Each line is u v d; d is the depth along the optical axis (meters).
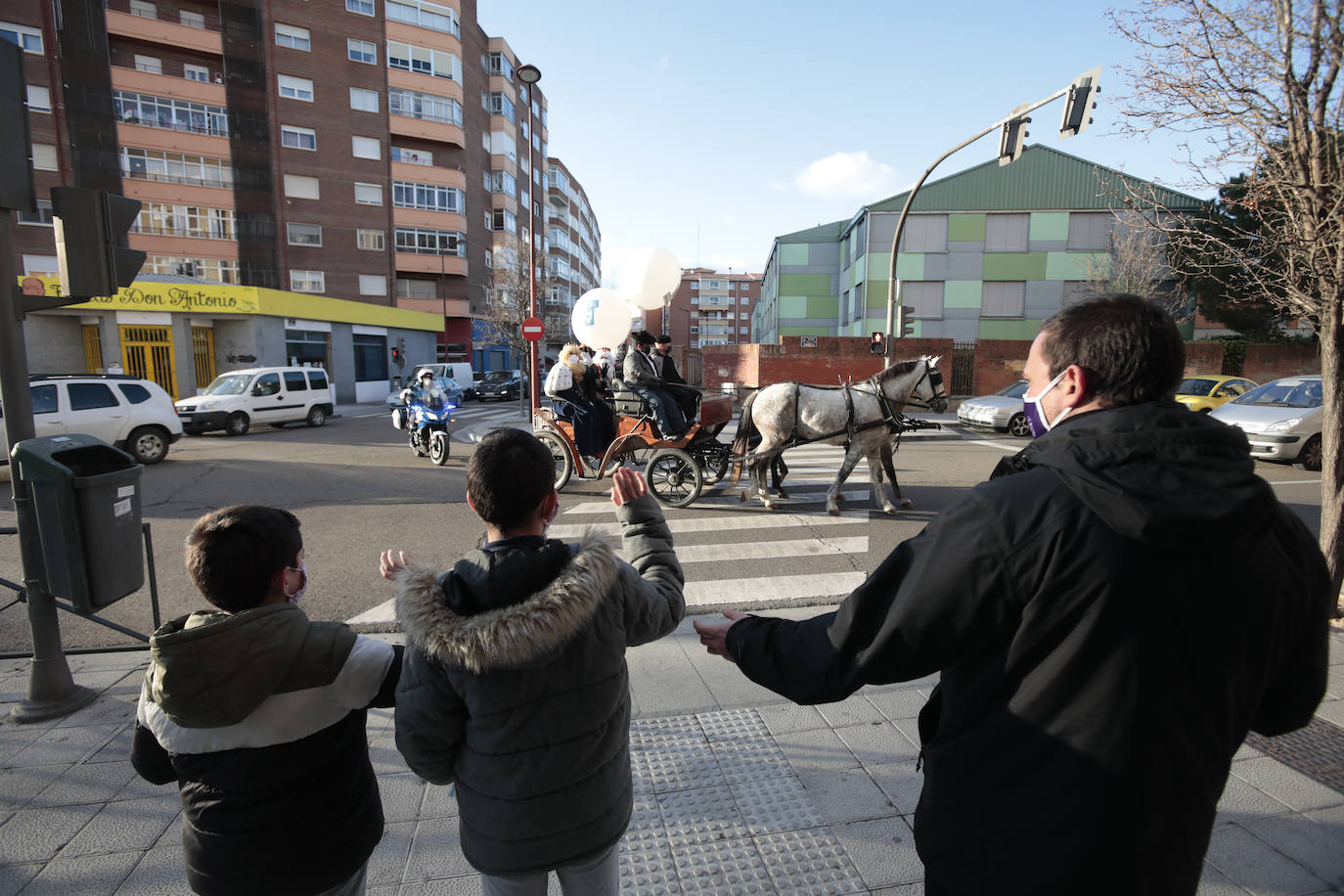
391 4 36.16
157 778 1.61
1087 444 1.13
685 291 117.94
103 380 11.50
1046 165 32.56
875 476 8.01
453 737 1.45
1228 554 1.04
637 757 3.09
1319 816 2.63
